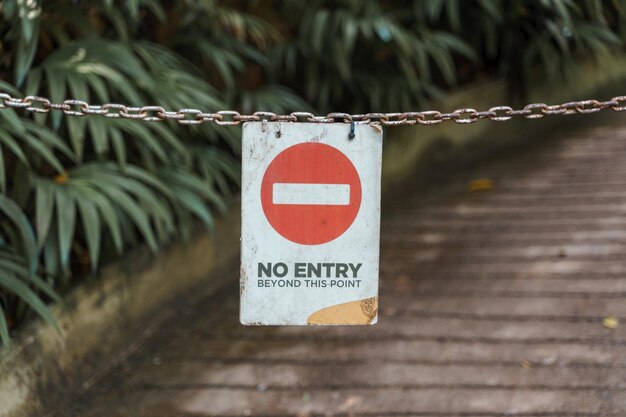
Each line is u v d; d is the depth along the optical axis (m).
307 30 3.26
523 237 2.96
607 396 1.93
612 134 4.17
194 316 2.54
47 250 2.01
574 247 2.82
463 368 2.12
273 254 1.18
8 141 1.77
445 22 3.94
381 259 2.86
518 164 3.87
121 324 2.32
